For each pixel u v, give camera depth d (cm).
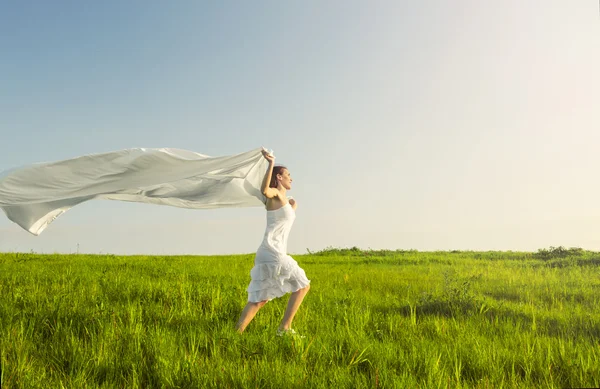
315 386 356
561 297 855
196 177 594
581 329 565
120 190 510
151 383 374
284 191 540
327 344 464
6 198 470
